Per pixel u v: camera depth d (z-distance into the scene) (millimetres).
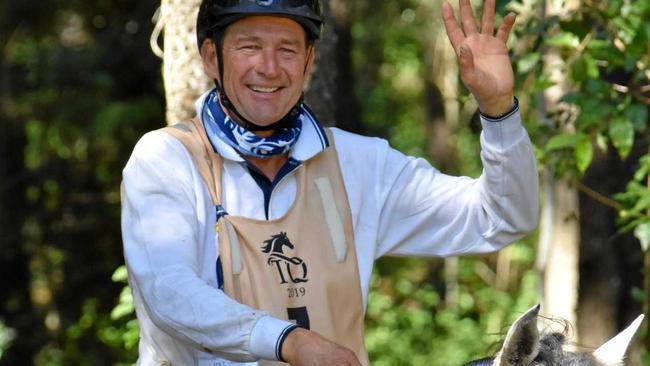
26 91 31859
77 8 31172
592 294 16703
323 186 7559
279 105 7305
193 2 11172
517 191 7367
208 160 7414
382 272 37281
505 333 7254
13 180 32406
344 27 20391
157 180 7258
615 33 12461
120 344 21719
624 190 16203
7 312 32344
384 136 38906
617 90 12977
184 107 11227
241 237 7277
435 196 7809
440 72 39125
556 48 14484
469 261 39062
